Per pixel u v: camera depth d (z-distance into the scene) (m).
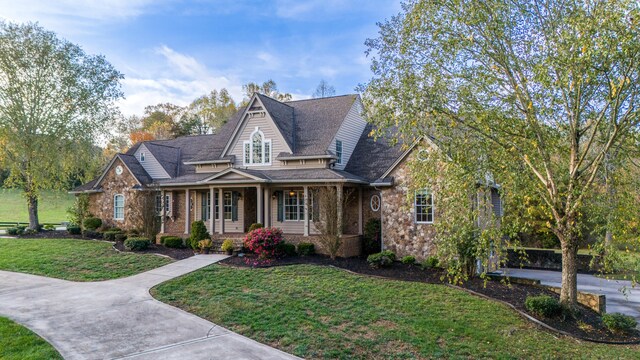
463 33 8.88
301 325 8.84
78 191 26.20
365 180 18.30
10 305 10.13
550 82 7.76
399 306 10.12
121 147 54.91
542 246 22.53
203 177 21.58
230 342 7.87
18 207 44.78
